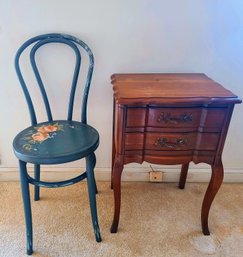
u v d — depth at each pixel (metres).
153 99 0.95
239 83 1.42
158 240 1.23
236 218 1.37
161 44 1.31
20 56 1.31
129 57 1.33
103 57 1.33
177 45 1.32
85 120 1.34
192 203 1.47
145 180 1.63
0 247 1.18
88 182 1.14
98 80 1.38
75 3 1.21
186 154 1.09
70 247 1.18
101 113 1.46
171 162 1.11
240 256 1.16
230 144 1.56
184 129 1.04
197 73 1.35
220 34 1.30
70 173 1.61
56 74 1.36
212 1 1.23
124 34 1.28
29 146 1.06
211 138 1.06
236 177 1.63
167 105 0.98
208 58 1.35
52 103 1.43
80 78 1.38
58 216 1.36
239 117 1.49
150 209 1.42
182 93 1.00
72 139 1.13
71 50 1.31
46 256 1.14
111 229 1.26
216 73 1.39
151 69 1.37
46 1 1.20
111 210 1.41
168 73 1.35
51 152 1.02
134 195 1.53
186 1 1.23
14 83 1.37
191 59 1.35
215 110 1.00
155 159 1.10
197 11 1.25
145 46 1.31
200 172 1.63
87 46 1.23
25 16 1.23
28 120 1.47
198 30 1.29
